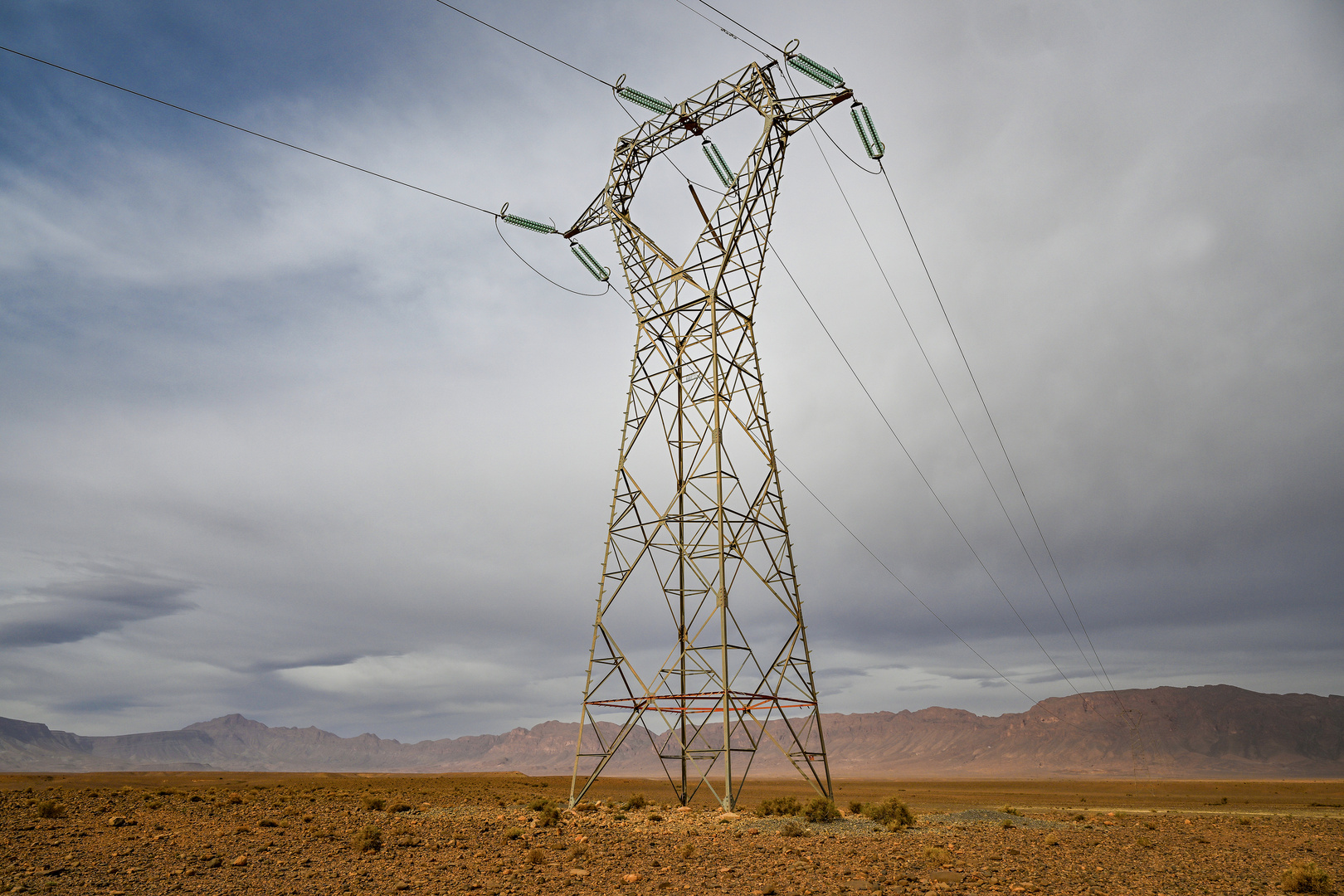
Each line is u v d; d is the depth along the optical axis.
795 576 39.59
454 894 19.14
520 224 49.50
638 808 43.50
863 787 147.75
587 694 41.19
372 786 85.50
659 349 44.09
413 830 32.12
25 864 22.62
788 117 42.75
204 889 19.38
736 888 19.89
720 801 36.03
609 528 41.69
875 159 42.75
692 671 39.97
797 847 27.30
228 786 81.38
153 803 43.16
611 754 40.62
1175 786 149.25
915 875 21.70
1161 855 28.00
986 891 19.72
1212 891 20.39
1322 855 29.27
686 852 25.28
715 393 40.12
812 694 38.50
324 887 19.84
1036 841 30.62
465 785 97.19
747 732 37.09
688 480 40.91
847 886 20.05
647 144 46.84
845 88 41.09
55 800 43.50
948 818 41.53
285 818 36.47
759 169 42.16
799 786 154.88
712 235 43.22
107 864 22.77
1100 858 26.39
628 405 43.75
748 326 42.22
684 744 38.25
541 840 28.98
